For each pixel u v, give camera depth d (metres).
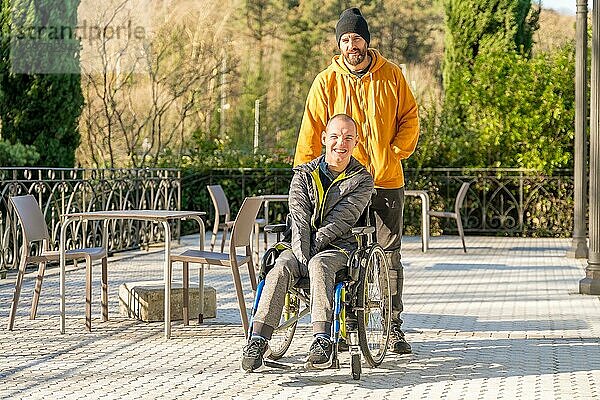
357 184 6.86
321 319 6.40
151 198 16.61
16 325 8.75
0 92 15.80
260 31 31.97
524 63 19.58
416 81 30.97
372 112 7.57
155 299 8.95
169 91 25.39
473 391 6.29
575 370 6.94
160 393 6.21
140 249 16.28
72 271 12.95
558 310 9.84
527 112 19.38
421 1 31.47
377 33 31.64
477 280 12.30
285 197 14.19
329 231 6.73
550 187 19.31
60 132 16.38
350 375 6.72
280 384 6.46
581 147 15.02
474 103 19.92
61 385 6.44
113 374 6.77
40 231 8.87
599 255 11.01
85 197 14.34
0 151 15.19
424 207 16.05
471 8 21.39
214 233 14.77
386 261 7.15
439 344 7.91
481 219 19.61
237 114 31.45
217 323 8.88
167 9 26.98
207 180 20.39
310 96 7.76
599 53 10.59
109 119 22.02
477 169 19.44
